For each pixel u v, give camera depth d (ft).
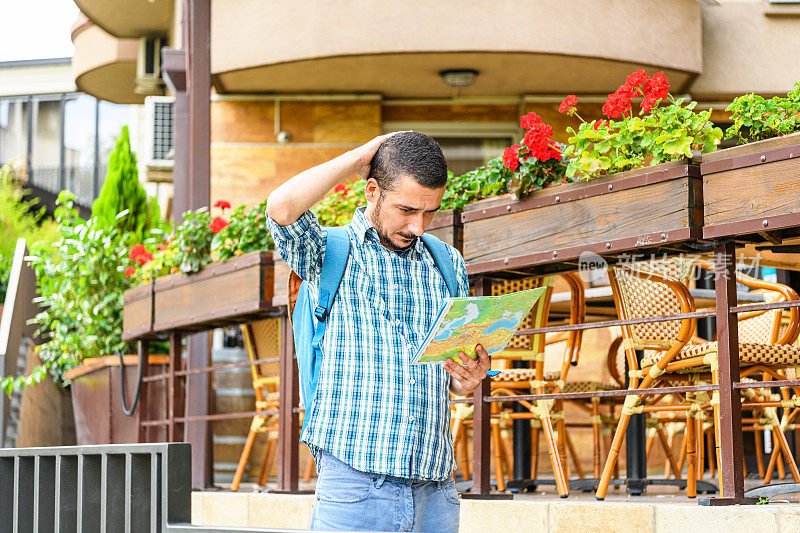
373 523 7.88
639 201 11.77
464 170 31.78
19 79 74.23
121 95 47.21
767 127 11.55
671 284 13.25
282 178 30.86
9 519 10.07
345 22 26.96
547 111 31.12
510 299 7.54
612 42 27.27
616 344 17.74
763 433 22.30
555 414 16.96
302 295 8.51
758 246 12.01
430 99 31.76
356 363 8.07
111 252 25.99
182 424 21.13
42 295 29.76
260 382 20.08
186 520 7.79
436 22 26.66
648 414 16.43
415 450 8.00
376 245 8.41
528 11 26.78
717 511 10.40
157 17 39.29
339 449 7.92
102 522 8.41
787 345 13.82
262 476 21.22
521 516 12.58
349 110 31.12
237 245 18.79
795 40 29.66
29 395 30.01
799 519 9.61
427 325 8.38
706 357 12.96
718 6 29.63
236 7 27.91
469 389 8.39
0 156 74.02
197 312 19.11
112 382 23.53
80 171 72.13
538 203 13.03
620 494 16.35
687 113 11.61
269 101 30.99
